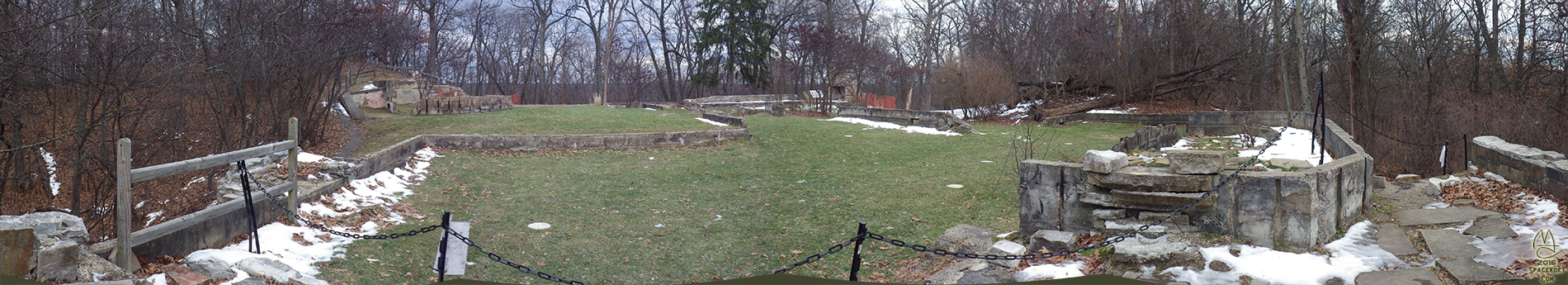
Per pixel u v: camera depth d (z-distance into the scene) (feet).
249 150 29.37
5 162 55.93
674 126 84.94
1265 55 120.67
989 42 154.20
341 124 92.99
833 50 171.42
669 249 35.50
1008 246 27.89
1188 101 128.47
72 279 22.18
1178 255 24.49
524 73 207.00
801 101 151.02
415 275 28.73
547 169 55.98
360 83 120.37
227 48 61.00
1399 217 32.22
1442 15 91.66
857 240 24.48
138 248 24.95
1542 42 80.84
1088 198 28.63
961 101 118.73
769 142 72.54
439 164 55.06
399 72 149.69
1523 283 21.98
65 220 23.45
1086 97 129.49
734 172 56.90
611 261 33.27
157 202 51.21
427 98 101.86
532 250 34.40
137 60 50.78
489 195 46.42
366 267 28.84
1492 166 42.01
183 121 59.16
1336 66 103.76
